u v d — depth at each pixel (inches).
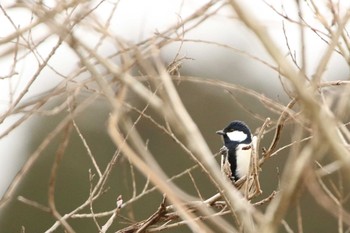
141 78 265.7
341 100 253.9
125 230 463.2
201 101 1286.9
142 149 224.1
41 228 1376.7
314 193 286.8
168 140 1338.6
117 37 260.7
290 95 346.9
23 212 1378.0
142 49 271.0
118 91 250.4
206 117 1291.8
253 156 412.5
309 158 215.0
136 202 1266.0
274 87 1268.5
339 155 204.7
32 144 1302.9
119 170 1277.1
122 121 241.6
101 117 1323.8
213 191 1328.7
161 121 892.0
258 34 205.6
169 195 216.1
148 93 229.1
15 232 1380.4
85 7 258.5
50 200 271.0
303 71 227.3
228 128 625.3
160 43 275.9
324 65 229.6
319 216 1243.2
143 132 1059.9
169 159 1346.0
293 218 1248.2
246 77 1299.2
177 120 225.9
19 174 284.7
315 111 206.2
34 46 293.6
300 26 237.8
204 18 283.6
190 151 365.1
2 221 1384.1
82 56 228.8
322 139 211.5
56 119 1296.8
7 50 272.4
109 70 233.6
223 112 1295.5
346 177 209.3
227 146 608.1
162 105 227.1
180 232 1189.1
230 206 301.4
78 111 295.4
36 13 247.1
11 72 331.3
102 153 1337.4
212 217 256.5
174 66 378.6
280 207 216.8
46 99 302.2
